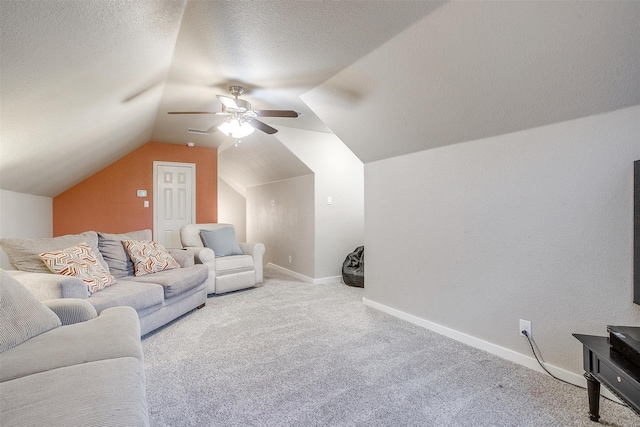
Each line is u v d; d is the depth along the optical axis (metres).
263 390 1.84
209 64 2.37
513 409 1.66
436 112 2.38
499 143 2.27
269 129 3.20
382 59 2.17
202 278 3.44
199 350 2.39
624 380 1.28
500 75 1.88
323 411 1.65
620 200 1.70
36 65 1.49
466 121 2.32
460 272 2.55
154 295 2.63
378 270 3.39
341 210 4.89
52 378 1.10
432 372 2.04
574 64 1.62
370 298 3.51
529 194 2.10
